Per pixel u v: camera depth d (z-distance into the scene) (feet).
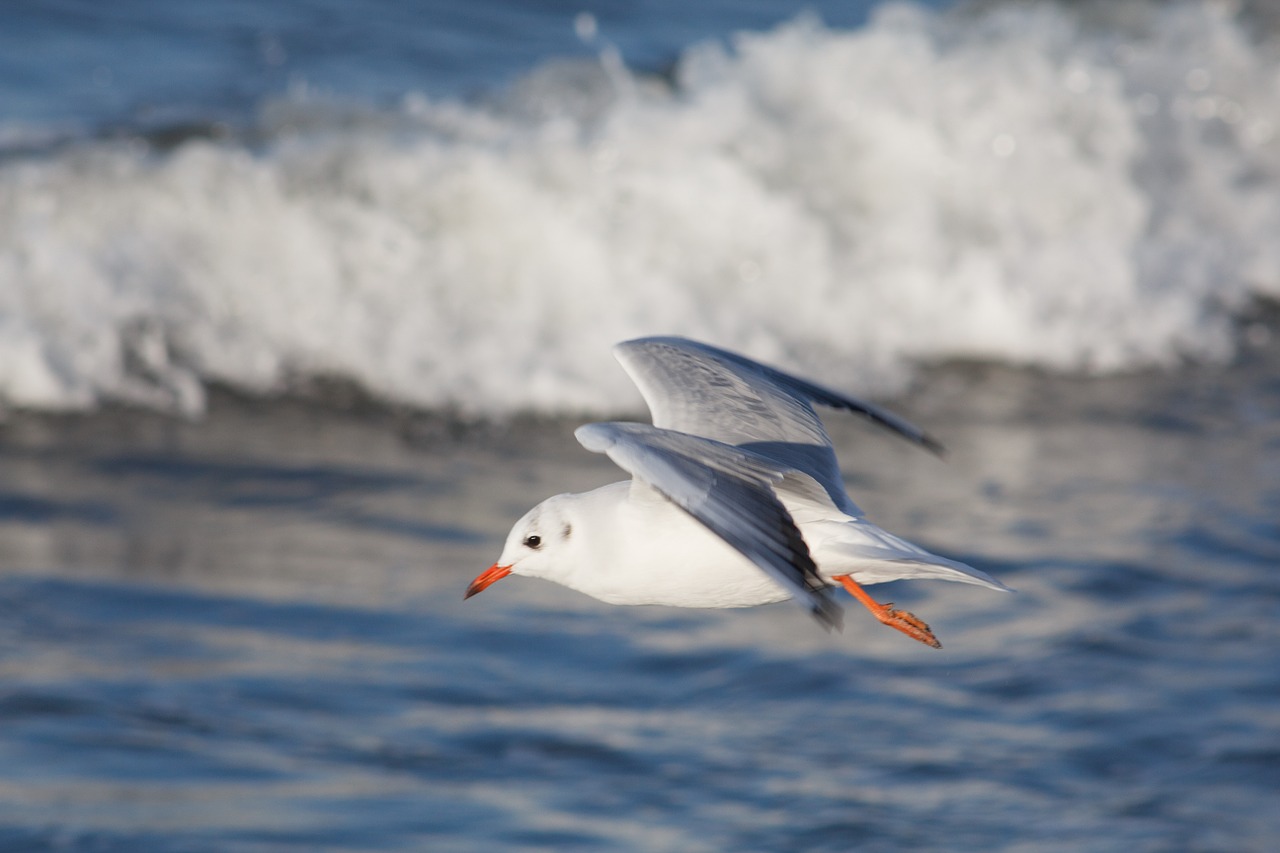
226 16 71.36
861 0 82.02
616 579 21.84
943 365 52.08
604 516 21.76
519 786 29.19
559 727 31.07
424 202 53.06
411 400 47.93
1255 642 34.40
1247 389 51.01
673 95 63.16
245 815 27.96
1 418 45.29
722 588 21.84
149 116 59.62
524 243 52.75
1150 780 29.71
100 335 48.16
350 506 41.01
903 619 22.54
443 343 49.67
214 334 49.19
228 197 52.01
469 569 37.81
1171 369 52.34
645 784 29.35
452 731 30.83
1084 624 34.94
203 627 34.42
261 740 30.22
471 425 46.85
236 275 50.55
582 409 48.08
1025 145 59.57
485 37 71.82
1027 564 37.76
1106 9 71.10
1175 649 34.04
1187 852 27.63
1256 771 29.86
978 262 55.21
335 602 35.83
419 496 41.81
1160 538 39.42
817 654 33.94
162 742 29.94
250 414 46.55
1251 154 65.87
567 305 51.78
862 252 55.26
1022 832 28.12
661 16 77.05
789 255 54.03
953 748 30.55
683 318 51.70
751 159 56.75
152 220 51.37
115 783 28.66
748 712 31.78
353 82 65.10
